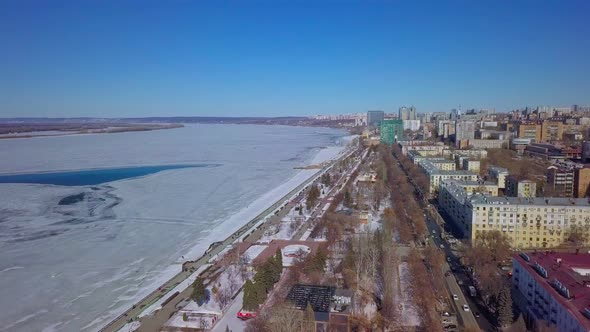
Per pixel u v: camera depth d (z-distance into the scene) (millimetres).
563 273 190250
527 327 194250
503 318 185500
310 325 180750
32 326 199375
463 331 176250
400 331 185875
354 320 193000
